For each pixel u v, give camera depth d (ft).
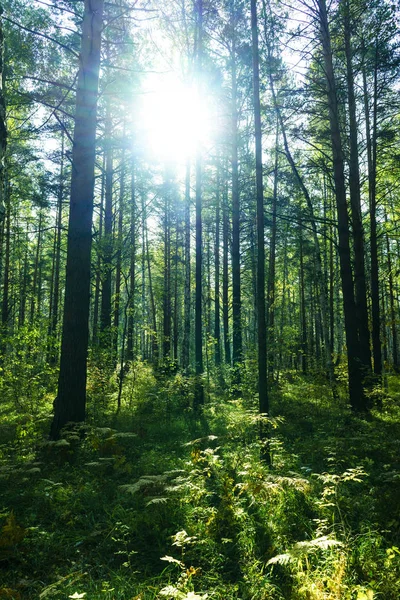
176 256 82.89
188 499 18.25
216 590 12.34
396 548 13.16
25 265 104.06
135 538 15.67
